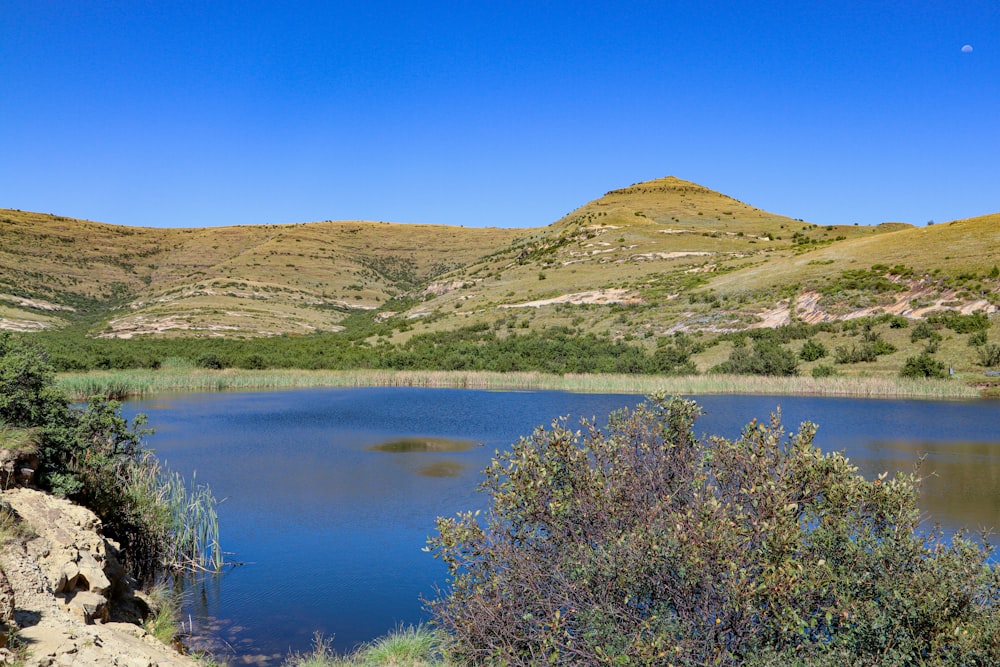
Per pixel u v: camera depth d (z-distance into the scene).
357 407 39.31
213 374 56.25
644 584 6.77
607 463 8.30
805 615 6.46
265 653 9.72
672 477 8.05
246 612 11.16
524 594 7.52
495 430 30.97
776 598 6.35
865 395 44.50
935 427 30.77
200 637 10.27
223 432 30.30
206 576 12.81
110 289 159.38
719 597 6.41
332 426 32.06
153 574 12.80
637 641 6.21
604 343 67.69
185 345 83.31
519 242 178.50
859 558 6.82
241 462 23.70
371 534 15.37
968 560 6.75
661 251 119.81
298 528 15.79
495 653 7.34
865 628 6.29
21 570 8.26
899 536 6.99
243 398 44.47
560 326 78.19
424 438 28.84
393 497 18.75
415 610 11.24
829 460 7.57
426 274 195.25
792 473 7.51
